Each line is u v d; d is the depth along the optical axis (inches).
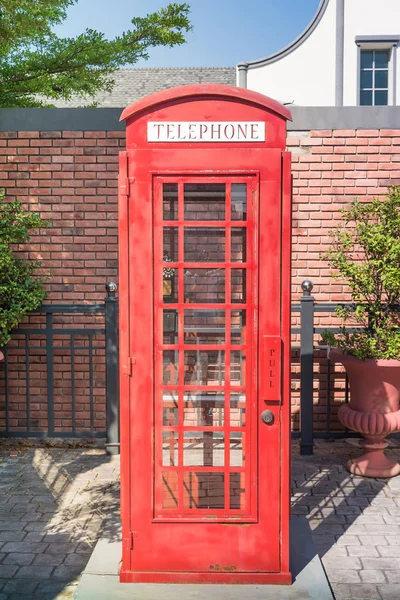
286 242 123.3
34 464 212.2
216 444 128.4
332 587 131.7
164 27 322.3
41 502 179.2
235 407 127.5
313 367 240.8
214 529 127.8
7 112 236.7
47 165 237.8
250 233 123.3
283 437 126.2
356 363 195.2
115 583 128.0
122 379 127.0
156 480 128.2
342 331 208.8
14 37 286.2
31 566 141.6
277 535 127.4
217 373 127.6
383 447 202.1
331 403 242.7
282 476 126.7
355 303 227.3
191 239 124.6
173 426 128.0
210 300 126.2
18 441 236.2
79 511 172.9
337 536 156.8
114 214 238.4
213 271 125.7
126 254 124.4
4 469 207.0
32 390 242.4
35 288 228.1
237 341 126.5
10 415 243.6
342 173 237.6
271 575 127.5
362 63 420.8
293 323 240.5
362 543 152.8
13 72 317.4
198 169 122.0
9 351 241.6
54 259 240.4
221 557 128.1
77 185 237.9
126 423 127.1
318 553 146.1
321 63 414.0
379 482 195.2
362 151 236.8
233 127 121.8
